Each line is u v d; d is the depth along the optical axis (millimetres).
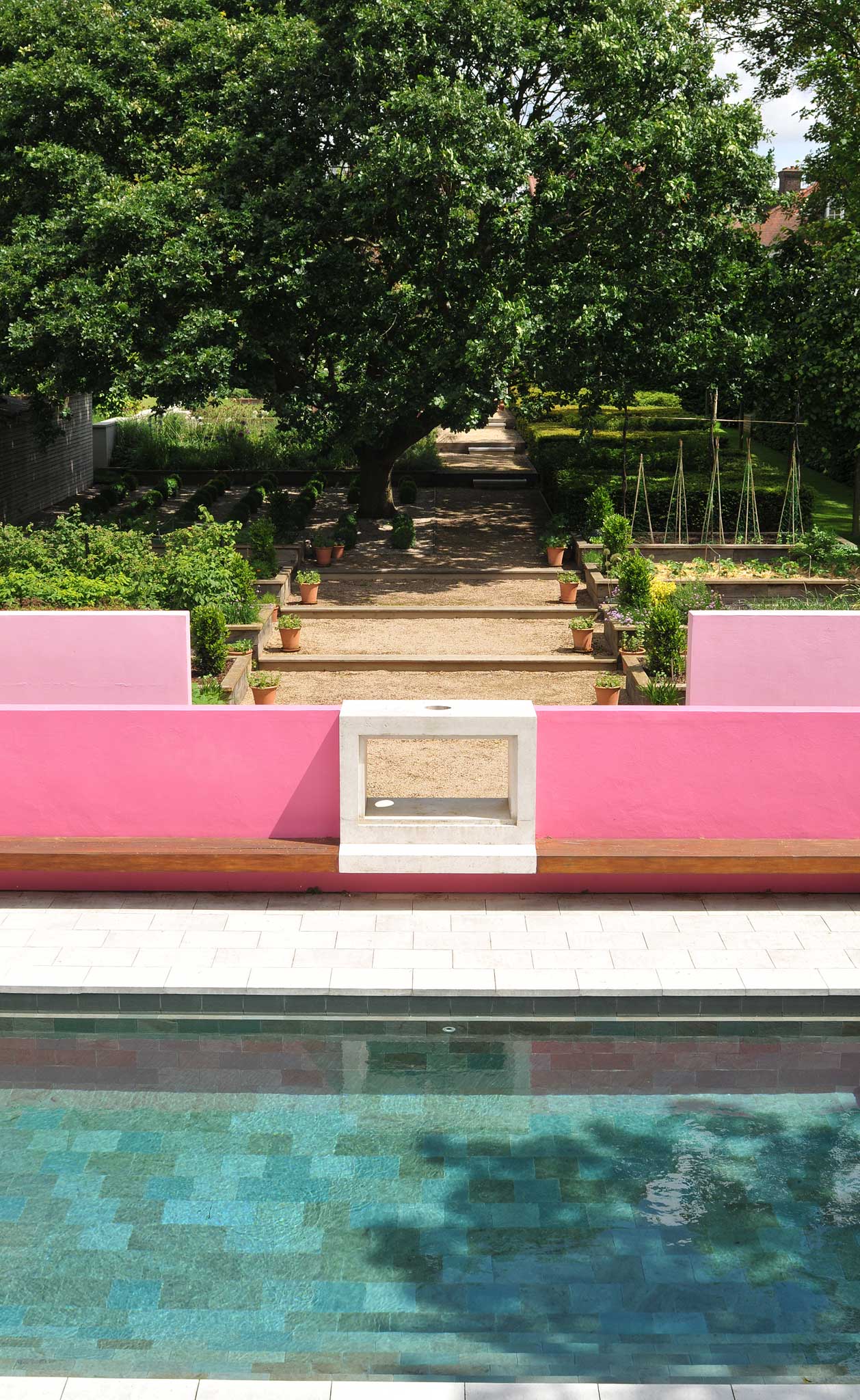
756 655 11398
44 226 18672
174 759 9023
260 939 8305
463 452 31312
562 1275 5367
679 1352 4922
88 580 14570
